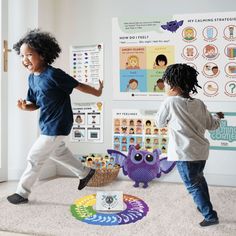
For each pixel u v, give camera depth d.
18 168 2.27
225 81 2.07
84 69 2.32
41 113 1.74
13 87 2.25
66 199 1.79
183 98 1.52
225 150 2.10
